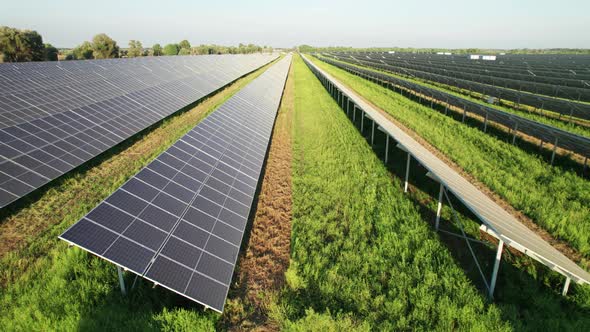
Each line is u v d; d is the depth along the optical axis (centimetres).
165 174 1185
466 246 1252
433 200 1595
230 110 2341
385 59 12075
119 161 1988
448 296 963
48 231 1286
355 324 850
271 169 1992
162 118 2811
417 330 839
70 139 1930
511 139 2570
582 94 3528
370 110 2505
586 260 1188
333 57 15450
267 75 5162
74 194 1566
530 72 5841
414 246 1216
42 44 6400
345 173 1869
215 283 902
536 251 855
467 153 2178
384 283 1034
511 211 1534
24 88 2602
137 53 10219
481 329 828
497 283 1046
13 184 1438
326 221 1385
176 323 827
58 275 1002
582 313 916
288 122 3128
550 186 1706
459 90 4975
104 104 2602
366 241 1248
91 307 887
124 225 883
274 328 885
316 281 1028
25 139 1733
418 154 1481
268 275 1096
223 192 1330
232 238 1113
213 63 6631
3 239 1234
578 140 1744
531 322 859
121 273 898
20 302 911
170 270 854
